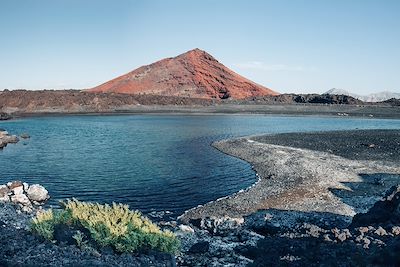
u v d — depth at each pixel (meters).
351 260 11.86
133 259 12.86
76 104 151.75
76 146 60.66
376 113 138.50
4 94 153.00
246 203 29.70
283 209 27.95
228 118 123.12
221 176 39.91
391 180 35.75
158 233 14.48
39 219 14.66
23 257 12.16
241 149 56.19
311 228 16.83
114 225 14.11
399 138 64.44
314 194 31.52
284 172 39.88
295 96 185.12
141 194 33.09
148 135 75.81
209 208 28.89
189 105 164.88
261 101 178.75
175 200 31.50
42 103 149.50
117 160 48.66
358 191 32.34
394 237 13.98
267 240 16.00
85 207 15.77
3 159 49.03
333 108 154.62
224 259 15.16
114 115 133.12
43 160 48.41
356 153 50.22
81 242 13.29
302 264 12.48
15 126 94.06
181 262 14.71
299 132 77.69
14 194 27.22
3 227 15.85
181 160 49.00
